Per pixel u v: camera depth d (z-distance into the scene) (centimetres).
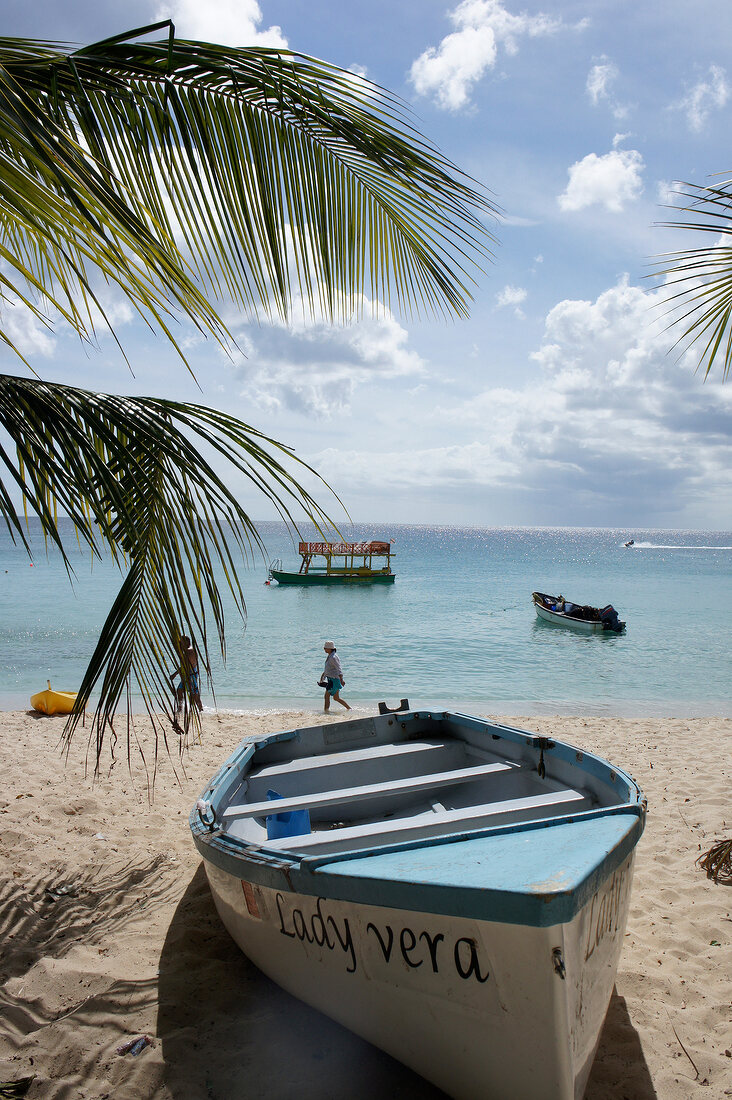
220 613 300
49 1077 333
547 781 525
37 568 5794
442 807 520
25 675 1723
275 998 400
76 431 257
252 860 344
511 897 244
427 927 277
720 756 953
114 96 265
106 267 205
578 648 2155
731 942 453
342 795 480
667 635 2439
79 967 425
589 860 269
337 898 300
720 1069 334
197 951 450
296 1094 323
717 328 401
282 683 1627
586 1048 288
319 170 306
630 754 971
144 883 546
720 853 546
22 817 687
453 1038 292
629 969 422
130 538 291
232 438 289
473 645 2186
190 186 283
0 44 236
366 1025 331
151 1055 346
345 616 2891
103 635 322
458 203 294
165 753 972
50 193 187
